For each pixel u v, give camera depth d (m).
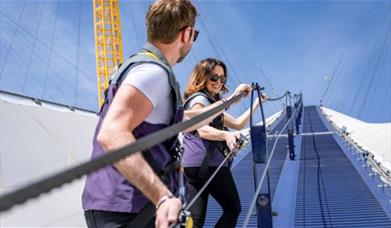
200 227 4.82
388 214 7.88
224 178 5.14
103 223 2.65
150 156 2.60
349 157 14.22
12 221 10.08
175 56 3.06
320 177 11.44
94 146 2.71
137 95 2.48
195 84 5.16
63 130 17.83
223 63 5.27
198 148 4.96
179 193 2.62
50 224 10.34
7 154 14.73
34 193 1.01
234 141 4.80
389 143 27.36
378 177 10.84
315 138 19.86
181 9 2.93
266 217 5.22
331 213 8.20
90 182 2.75
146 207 2.62
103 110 2.74
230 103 3.28
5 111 16.12
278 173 12.34
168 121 2.74
